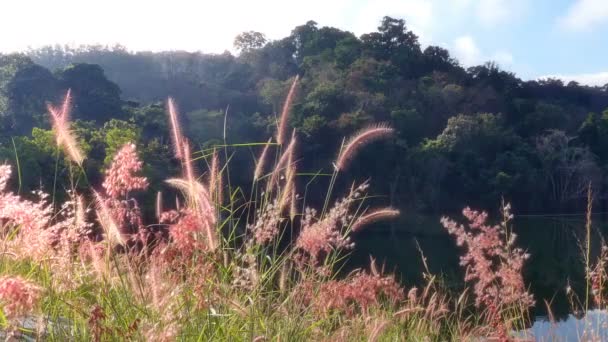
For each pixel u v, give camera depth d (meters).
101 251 3.57
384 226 31.53
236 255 3.80
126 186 3.36
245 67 72.56
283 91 56.22
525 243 23.98
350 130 42.50
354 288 4.29
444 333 5.10
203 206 3.33
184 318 3.22
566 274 11.54
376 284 4.39
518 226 33.97
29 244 3.38
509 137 53.59
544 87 70.75
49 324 3.03
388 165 44.16
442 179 47.12
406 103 60.66
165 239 3.83
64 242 3.44
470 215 4.10
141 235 3.63
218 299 3.39
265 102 57.97
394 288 4.62
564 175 51.28
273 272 3.91
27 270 3.50
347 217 4.32
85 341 2.99
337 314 4.28
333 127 42.41
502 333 4.00
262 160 4.15
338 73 66.38
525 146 53.78
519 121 63.22
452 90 63.50
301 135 41.38
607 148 55.94
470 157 49.44
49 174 19.52
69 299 3.26
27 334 3.01
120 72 68.75
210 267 3.36
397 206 43.62
